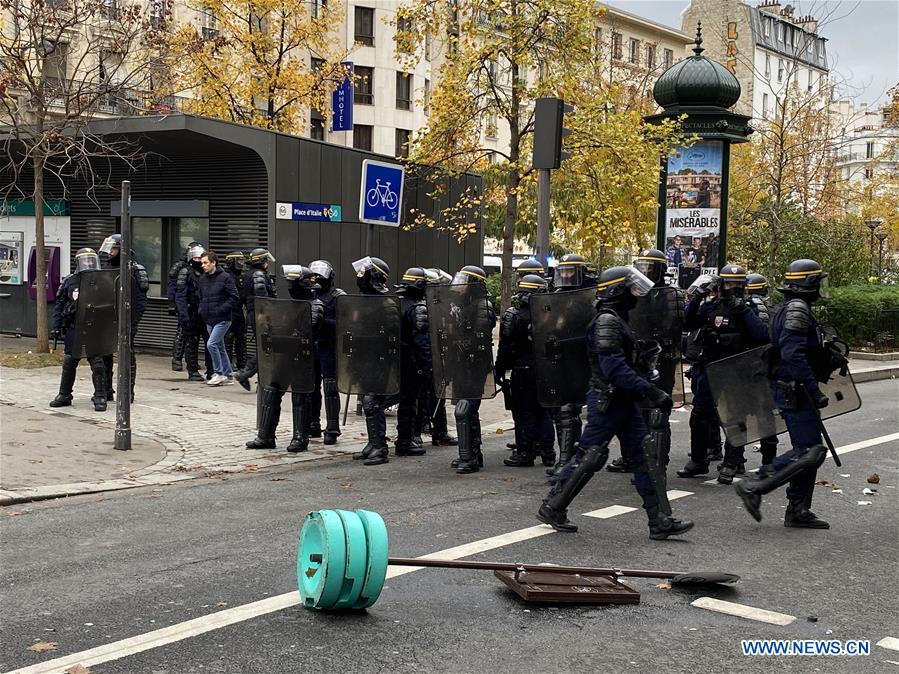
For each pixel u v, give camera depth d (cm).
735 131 1853
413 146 1905
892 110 3027
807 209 2730
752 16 6272
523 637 494
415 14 1852
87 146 1691
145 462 938
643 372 703
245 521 723
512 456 974
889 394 1664
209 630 493
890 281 3152
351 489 845
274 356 1006
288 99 2492
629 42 6247
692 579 572
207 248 1739
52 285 1869
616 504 804
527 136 1977
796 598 569
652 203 1830
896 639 504
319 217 1638
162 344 1803
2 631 489
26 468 880
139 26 2197
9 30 2095
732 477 903
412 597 554
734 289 894
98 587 562
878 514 789
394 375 967
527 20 1777
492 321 942
